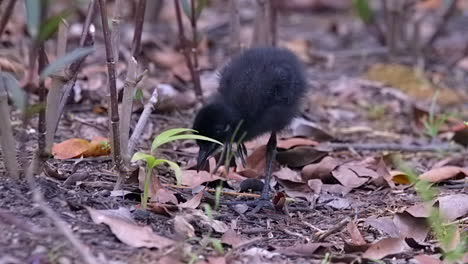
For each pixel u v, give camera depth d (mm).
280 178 10188
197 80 12648
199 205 8914
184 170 9914
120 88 12258
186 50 12688
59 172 9047
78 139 10211
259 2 13961
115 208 8031
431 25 20703
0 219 7105
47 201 7723
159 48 16172
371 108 14633
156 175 9125
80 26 17391
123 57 15062
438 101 15266
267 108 10109
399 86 15930
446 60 17656
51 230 7066
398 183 10578
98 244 7043
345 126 13703
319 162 10805
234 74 10523
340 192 10055
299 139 11695
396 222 8531
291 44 17766
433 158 12086
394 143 12875
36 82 12148
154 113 12727
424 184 9000
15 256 6535
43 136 7984
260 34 14148
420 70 16609
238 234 8117
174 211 8242
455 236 7914
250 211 9102
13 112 11547
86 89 12984
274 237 8258
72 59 7012
